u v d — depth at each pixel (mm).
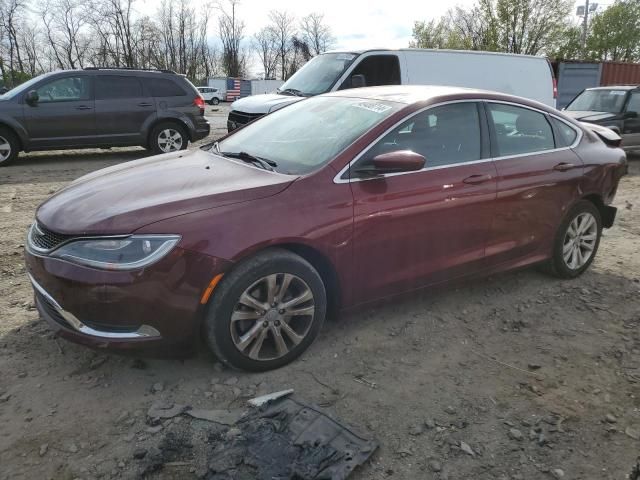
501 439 2771
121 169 3773
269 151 3795
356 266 3428
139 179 3412
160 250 2795
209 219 2928
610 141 5191
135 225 2820
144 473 2432
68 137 10414
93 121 10555
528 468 2584
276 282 3119
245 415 2805
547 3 36469
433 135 3799
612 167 4848
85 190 3322
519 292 4531
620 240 6160
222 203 3021
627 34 40625
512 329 3934
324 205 3238
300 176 3307
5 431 2691
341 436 2660
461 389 3176
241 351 3082
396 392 3113
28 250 3096
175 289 2834
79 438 2660
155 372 3203
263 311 3100
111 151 12297
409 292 3762
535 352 3627
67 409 2865
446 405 3020
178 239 2826
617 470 2590
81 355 3350
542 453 2684
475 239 3969
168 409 2859
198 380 3137
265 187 3172
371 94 4160
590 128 5293
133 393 3010
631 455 2691
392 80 9883
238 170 3504
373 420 2861
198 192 3100
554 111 4652
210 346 3021
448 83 10383
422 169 3672
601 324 4051
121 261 2764
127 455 2551
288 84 10375
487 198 3945
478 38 46719
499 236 4113
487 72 10812
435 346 3641
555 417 2955
